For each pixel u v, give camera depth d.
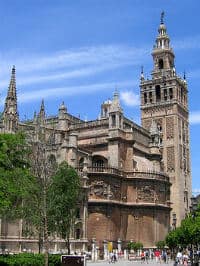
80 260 32.59
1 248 62.91
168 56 134.12
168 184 101.12
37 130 57.91
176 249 86.69
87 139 100.00
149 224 93.38
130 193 94.44
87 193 82.25
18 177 44.09
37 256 39.81
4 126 72.06
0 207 40.00
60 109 102.44
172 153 123.69
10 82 77.19
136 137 107.62
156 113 129.00
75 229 77.62
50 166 51.62
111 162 94.62
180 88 131.00
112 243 86.62
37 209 46.62
